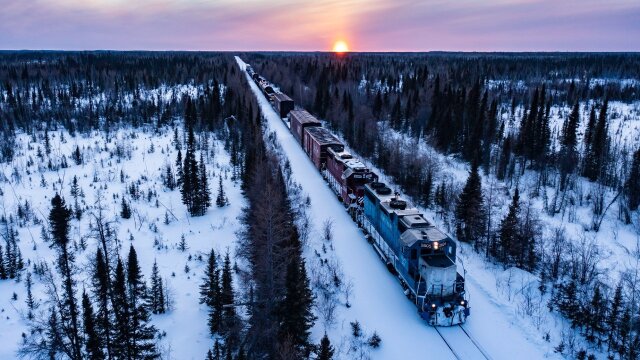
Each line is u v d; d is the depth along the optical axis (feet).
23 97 404.77
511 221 129.18
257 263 103.60
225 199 180.24
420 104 304.91
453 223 157.38
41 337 101.76
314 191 189.37
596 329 96.17
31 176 222.07
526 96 366.63
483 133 249.75
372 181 160.56
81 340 90.12
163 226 161.17
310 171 215.31
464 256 135.33
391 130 286.87
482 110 254.47
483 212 143.13
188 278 125.18
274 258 97.71
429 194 179.52
